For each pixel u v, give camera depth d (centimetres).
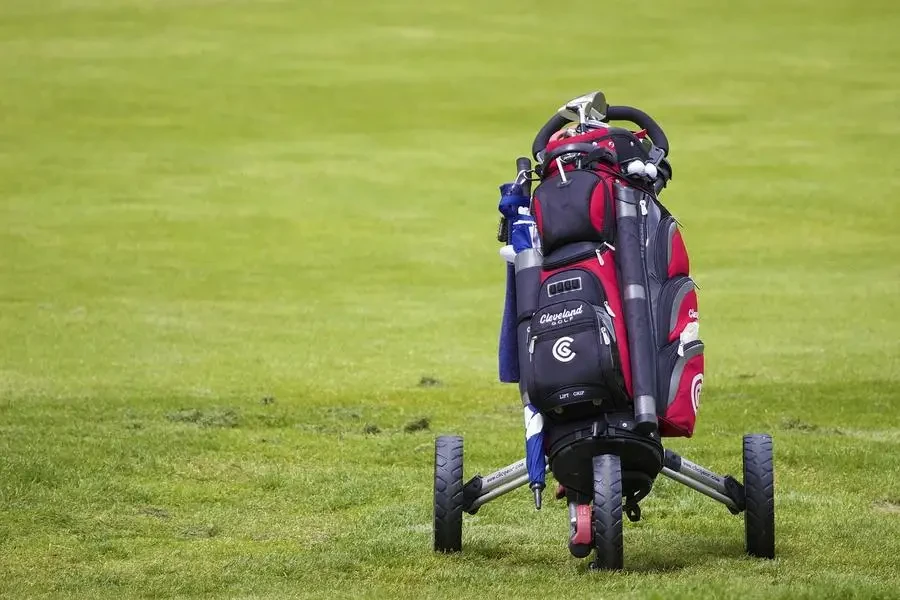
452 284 9525
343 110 17612
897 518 2764
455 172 14175
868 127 16225
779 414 4522
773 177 13662
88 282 9331
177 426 4081
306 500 3053
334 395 5106
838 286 9169
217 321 7956
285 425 4269
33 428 3931
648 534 2592
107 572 2317
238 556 2456
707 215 12012
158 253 10500
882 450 3656
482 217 12144
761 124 16500
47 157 14662
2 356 6475
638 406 2098
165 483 3186
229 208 12388
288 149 15338
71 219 11781
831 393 5128
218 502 3028
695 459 3516
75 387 5347
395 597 2039
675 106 17688
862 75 19525
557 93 18675
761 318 7950
